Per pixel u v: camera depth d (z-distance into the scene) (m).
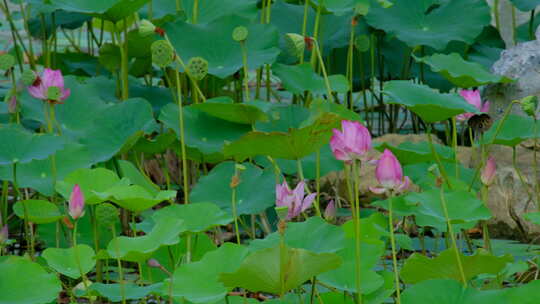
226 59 8.64
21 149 7.47
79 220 8.08
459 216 7.00
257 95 9.51
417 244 8.15
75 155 7.90
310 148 7.34
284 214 6.43
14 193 8.88
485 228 7.59
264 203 7.60
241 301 6.99
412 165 8.33
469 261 6.68
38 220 7.45
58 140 7.52
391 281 6.91
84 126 8.44
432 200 7.07
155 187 8.19
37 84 7.76
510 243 8.13
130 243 6.90
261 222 8.52
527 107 7.66
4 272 6.82
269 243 6.84
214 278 6.70
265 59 8.53
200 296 6.62
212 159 8.40
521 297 6.52
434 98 7.70
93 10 8.49
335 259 6.41
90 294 6.92
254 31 8.70
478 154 8.92
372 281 6.77
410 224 7.88
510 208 8.52
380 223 7.35
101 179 7.52
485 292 6.56
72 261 7.00
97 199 7.15
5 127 7.75
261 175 7.76
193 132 8.21
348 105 11.98
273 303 6.82
